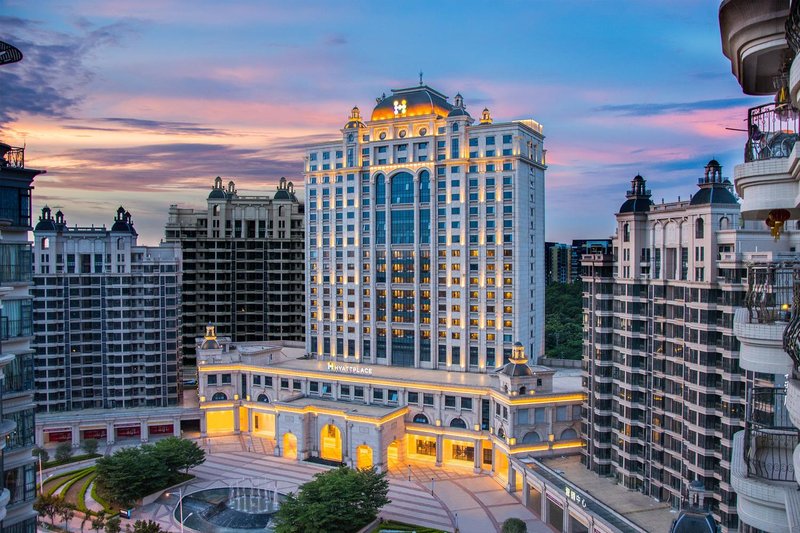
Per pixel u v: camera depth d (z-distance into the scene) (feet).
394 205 573.33
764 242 298.76
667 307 346.13
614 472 387.55
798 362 85.51
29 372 200.54
